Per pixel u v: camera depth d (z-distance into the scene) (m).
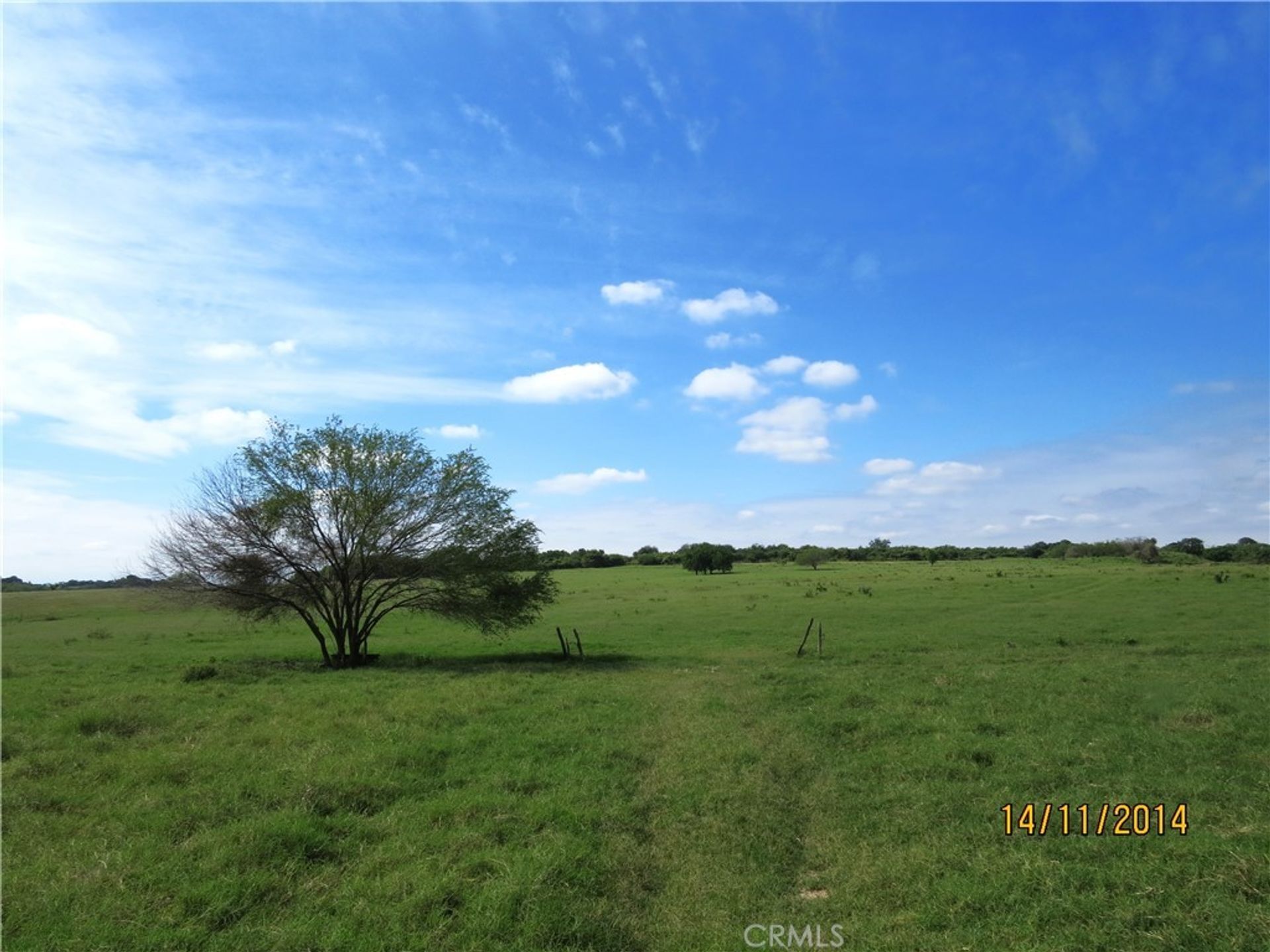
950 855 9.42
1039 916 7.74
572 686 23.59
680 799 11.81
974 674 24.06
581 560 154.88
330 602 35.41
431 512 33.19
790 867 9.61
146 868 9.08
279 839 9.74
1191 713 16.61
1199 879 8.30
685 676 26.44
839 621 45.47
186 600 32.78
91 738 15.84
